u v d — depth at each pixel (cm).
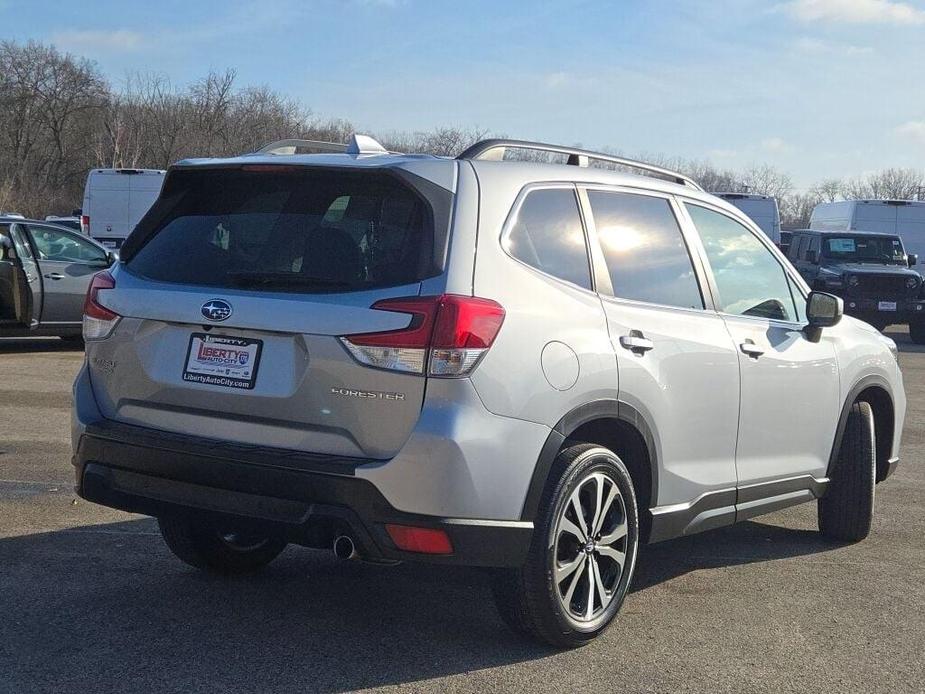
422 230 403
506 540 400
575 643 443
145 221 461
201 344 420
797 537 656
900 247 2172
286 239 423
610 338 448
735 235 565
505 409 397
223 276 426
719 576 567
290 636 448
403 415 385
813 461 593
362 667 417
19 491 671
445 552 388
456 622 472
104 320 446
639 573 569
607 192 485
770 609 512
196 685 394
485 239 412
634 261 484
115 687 390
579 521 433
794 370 564
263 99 7544
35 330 1343
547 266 437
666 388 476
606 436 468
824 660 447
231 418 411
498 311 400
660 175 548
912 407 1216
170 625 455
